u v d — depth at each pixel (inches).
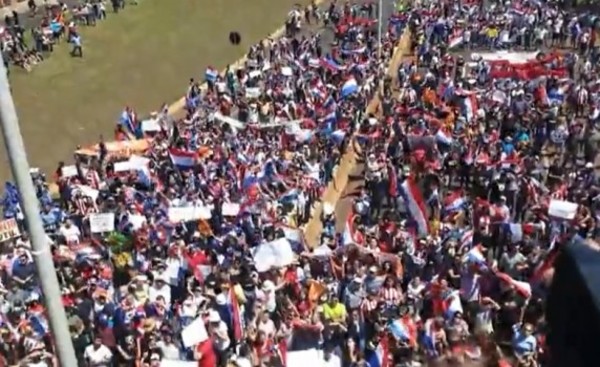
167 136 1425.9
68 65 1948.8
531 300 752.3
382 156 1197.7
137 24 2239.2
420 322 731.4
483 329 652.7
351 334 741.3
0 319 757.9
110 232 992.9
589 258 91.6
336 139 1302.9
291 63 1787.6
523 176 1086.4
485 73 1627.7
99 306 750.5
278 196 1120.2
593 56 1776.6
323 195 1203.2
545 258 806.5
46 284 297.3
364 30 2078.0
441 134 1224.8
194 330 703.1
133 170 1198.3
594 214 950.4
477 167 1141.1
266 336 716.0
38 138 1608.0
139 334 719.1
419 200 999.0
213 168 1194.6
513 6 2124.8
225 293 757.9
